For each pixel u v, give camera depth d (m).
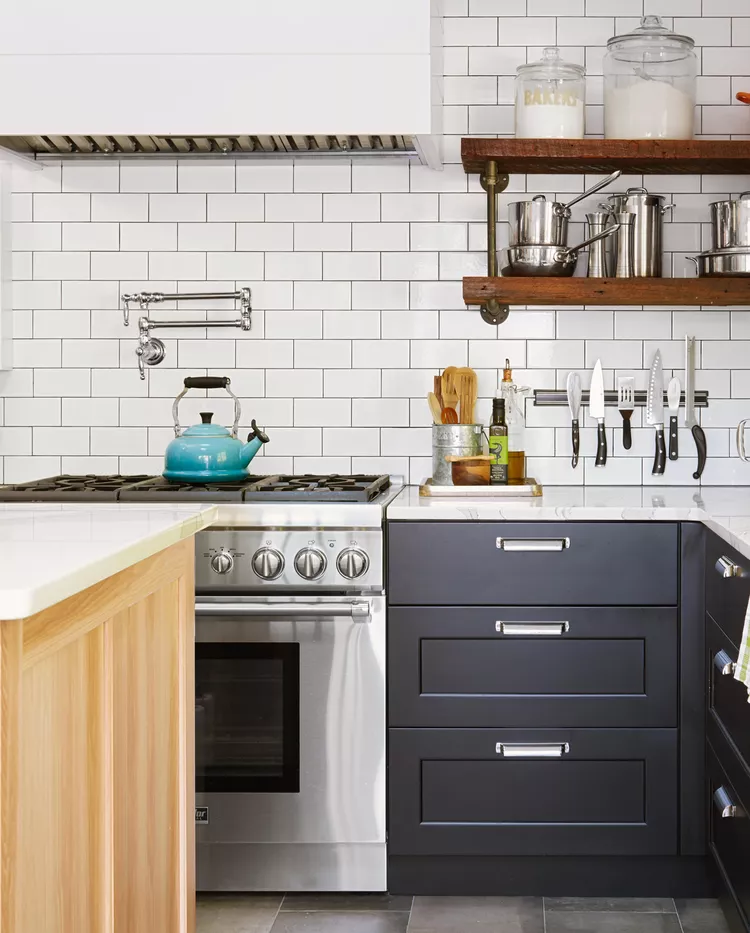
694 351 3.22
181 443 2.90
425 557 2.63
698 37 3.23
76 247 3.32
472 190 3.27
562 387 3.29
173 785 1.80
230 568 2.60
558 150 2.94
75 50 2.73
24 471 3.35
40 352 3.34
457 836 2.64
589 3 3.25
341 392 3.31
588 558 2.62
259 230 3.30
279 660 2.61
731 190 3.24
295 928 2.50
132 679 1.56
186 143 3.04
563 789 2.64
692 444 3.28
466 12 3.26
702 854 2.62
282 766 2.62
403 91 2.70
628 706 2.63
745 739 2.11
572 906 2.63
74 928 1.33
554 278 2.96
